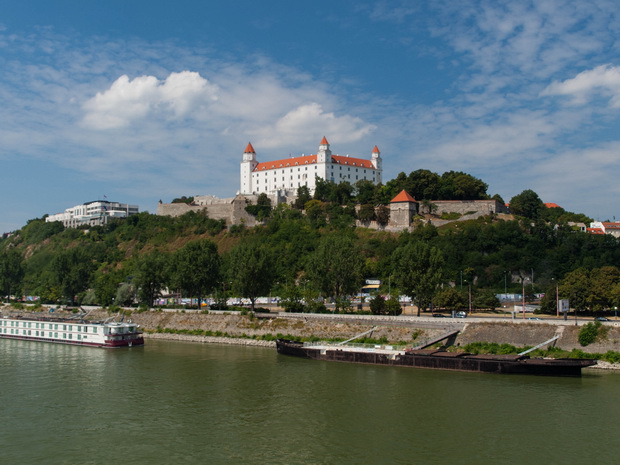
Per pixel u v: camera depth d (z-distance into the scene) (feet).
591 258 620.90
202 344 438.40
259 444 207.31
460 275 612.29
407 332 381.40
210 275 527.40
